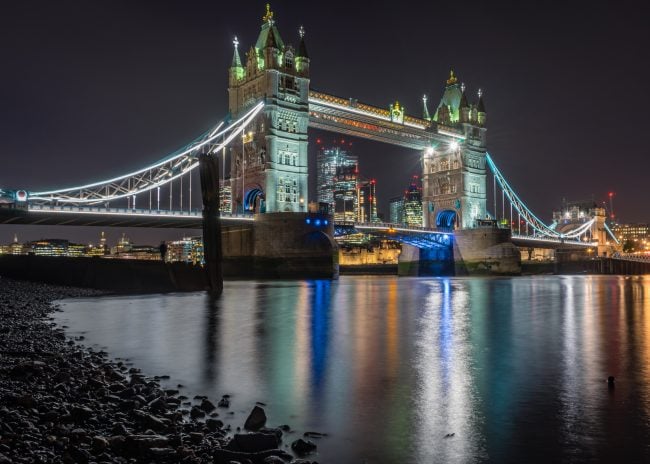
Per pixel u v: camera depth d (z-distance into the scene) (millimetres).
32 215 89188
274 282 98562
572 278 137000
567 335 26719
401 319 34469
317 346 23250
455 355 20969
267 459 9812
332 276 110250
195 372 17750
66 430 10781
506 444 11156
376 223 137500
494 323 32250
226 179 136125
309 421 12633
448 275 159375
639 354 21188
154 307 41969
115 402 13195
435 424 12422
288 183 118062
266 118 117000
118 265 62719
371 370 18125
